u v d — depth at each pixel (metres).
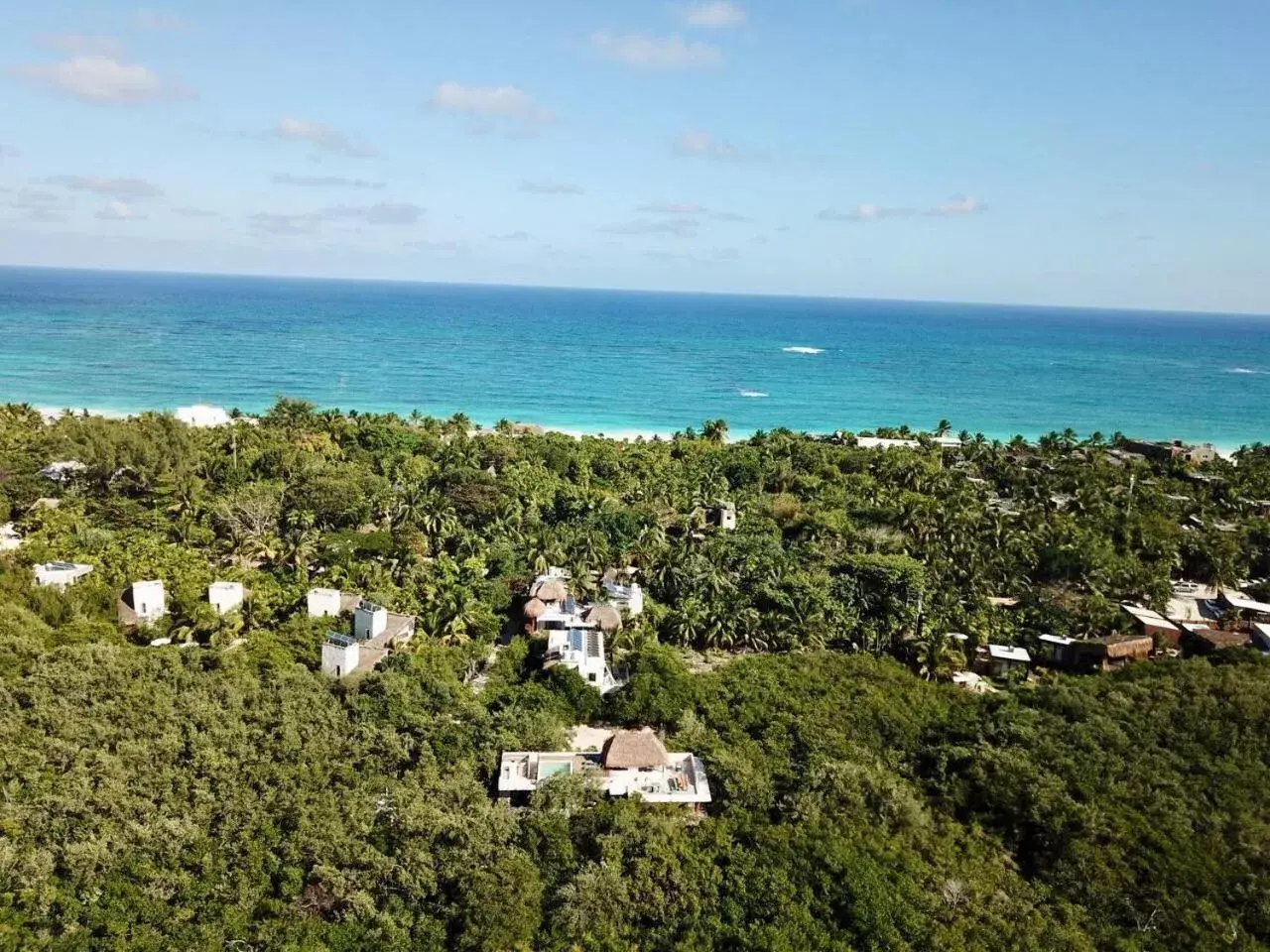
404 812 43.25
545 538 83.44
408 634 67.00
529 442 127.62
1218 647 67.88
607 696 58.31
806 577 75.94
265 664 57.22
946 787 49.62
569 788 46.28
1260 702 54.62
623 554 85.12
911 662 67.94
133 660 53.56
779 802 48.06
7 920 36.62
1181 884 41.75
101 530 83.44
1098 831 44.69
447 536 86.81
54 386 191.25
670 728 56.31
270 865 40.78
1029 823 46.66
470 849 41.91
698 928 38.72
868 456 127.19
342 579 75.00
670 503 101.69
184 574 73.62
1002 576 82.06
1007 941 38.59
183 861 40.66
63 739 46.06
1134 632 71.81
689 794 47.91
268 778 45.50
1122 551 90.25
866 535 88.94
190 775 44.97
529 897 39.56
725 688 59.19
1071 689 58.84
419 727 51.34
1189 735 53.00
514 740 51.38
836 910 39.88
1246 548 94.25
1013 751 51.16
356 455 117.94
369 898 39.12
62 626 61.53
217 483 100.38
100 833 40.62
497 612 73.00
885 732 55.06
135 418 122.88
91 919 37.25
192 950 36.69
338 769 47.00
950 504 100.00
